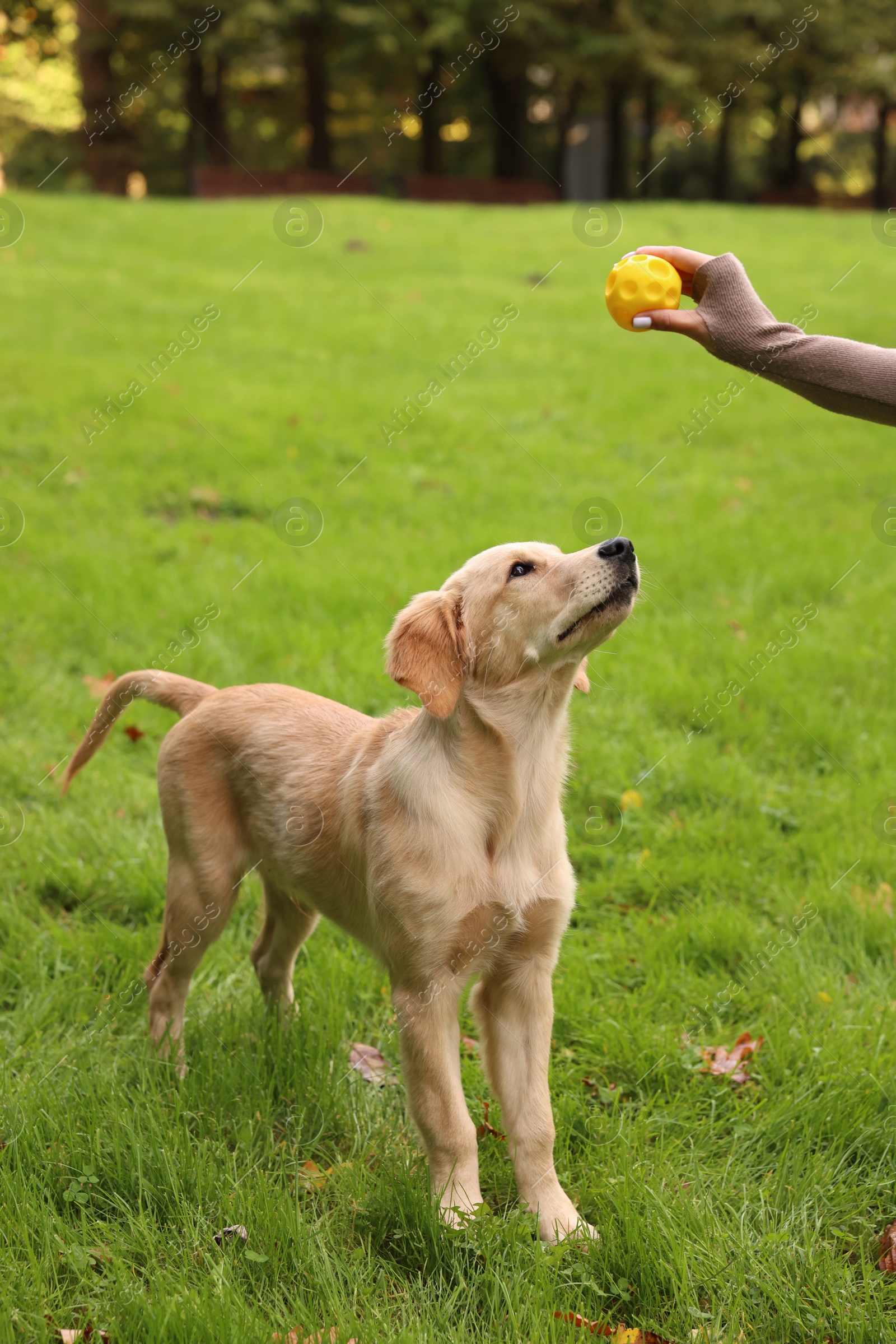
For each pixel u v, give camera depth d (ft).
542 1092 8.90
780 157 120.57
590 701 17.20
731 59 93.40
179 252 53.26
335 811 9.66
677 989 11.28
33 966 11.35
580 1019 10.78
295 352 37.40
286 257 53.42
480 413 32.83
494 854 9.00
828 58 102.58
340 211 67.41
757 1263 7.95
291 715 10.53
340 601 20.12
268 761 10.24
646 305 8.18
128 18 83.61
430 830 8.82
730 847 13.69
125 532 23.12
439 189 88.02
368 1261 7.93
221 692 11.00
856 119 128.77
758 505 26.68
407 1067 8.75
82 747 11.66
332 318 42.32
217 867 10.43
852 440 31.76
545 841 9.30
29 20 91.04
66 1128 8.94
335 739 10.24
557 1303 7.58
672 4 91.25
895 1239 8.13
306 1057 9.96
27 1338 7.27
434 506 25.21
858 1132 9.32
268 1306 7.41
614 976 11.64
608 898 13.14
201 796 10.43
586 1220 8.67
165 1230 8.20
